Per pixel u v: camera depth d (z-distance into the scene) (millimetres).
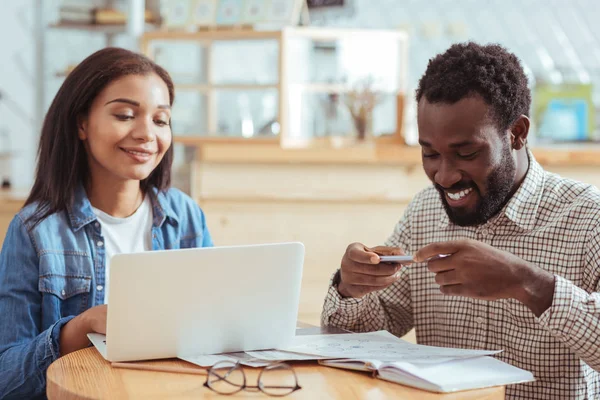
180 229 1771
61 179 1608
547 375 1387
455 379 1081
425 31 4586
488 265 1168
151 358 1202
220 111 3092
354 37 3072
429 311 1548
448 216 1400
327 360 1200
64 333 1361
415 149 2932
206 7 3193
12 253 1550
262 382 1105
